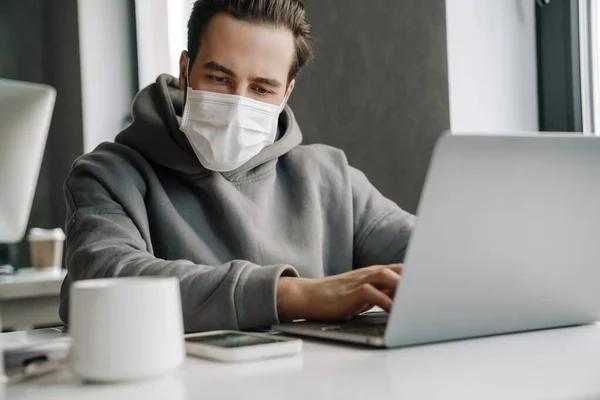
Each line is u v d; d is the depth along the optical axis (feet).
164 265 3.67
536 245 2.85
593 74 8.21
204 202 5.33
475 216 2.61
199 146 4.87
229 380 2.21
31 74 12.40
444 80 8.43
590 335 3.01
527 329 3.10
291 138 5.70
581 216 2.92
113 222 4.54
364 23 8.86
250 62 4.77
